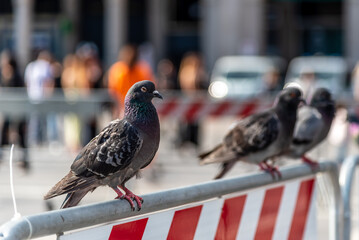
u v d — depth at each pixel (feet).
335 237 19.71
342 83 94.68
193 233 14.88
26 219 10.94
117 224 13.02
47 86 61.46
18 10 143.13
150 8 155.53
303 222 18.90
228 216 15.89
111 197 39.17
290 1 138.51
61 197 37.40
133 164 16.14
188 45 156.15
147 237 13.74
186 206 14.64
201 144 63.57
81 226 12.07
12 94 58.54
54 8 150.30
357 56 137.59
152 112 16.28
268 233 17.38
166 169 51.42
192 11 155.74
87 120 51.85
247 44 135.64
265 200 17.21
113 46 151.74
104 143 15.64
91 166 15.39
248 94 98.53
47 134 62.54
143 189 43.09
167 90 71.56
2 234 10.56
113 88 45.80
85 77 59.93
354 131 39.65
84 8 153.99
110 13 151.43
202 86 67.36
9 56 59.41
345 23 144.25
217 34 142.00
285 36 146.61
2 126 51.16
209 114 53.47
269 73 76.54
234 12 139.74
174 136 66.69
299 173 18.06
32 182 44.39
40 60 61.87
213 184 14.89
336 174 19.65
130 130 15.84
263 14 140.05
